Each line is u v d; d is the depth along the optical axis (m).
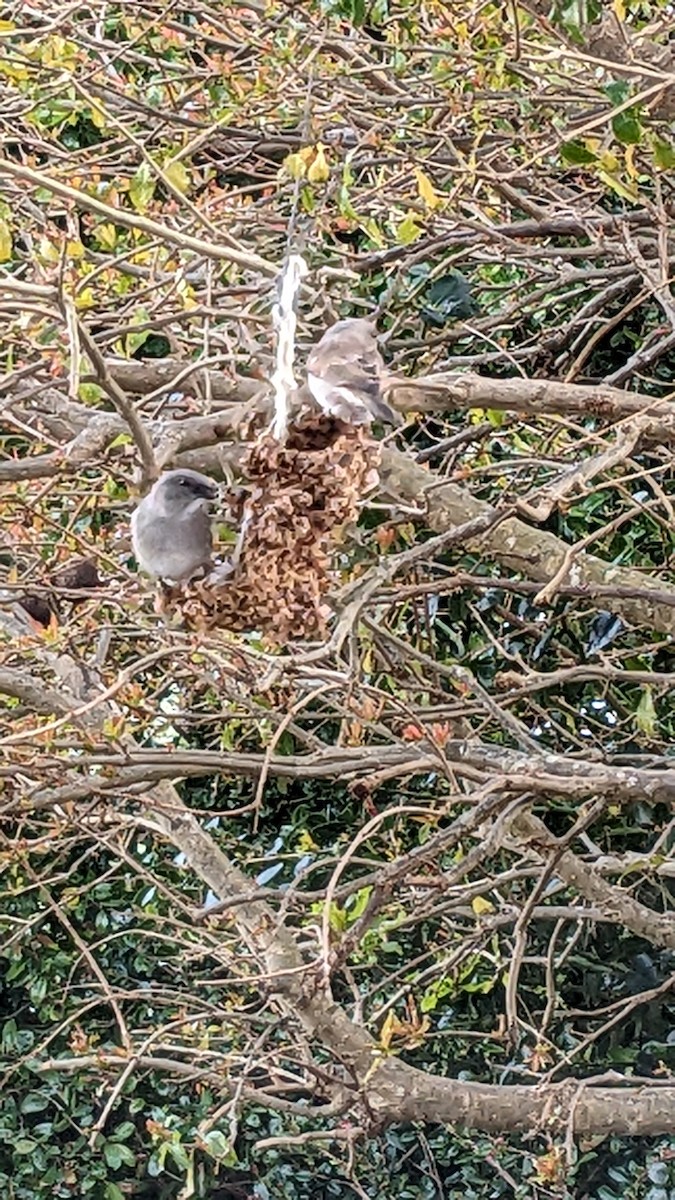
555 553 4.28
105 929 7.93
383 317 5.24
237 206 4.78
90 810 4.95
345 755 4.45
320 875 7.65
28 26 4.77
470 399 3.37
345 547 4.21
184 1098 8.04
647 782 3.96
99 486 4.61
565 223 4.61
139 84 4.96
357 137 4.41
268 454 2.71
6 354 3.96
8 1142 8.15
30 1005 8.41
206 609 2.82
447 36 4.04
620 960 7.64
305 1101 6.66
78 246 3.39
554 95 4.22
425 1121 4.73
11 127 4.29
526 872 4.85
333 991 7.61
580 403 3.41
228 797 7.87
